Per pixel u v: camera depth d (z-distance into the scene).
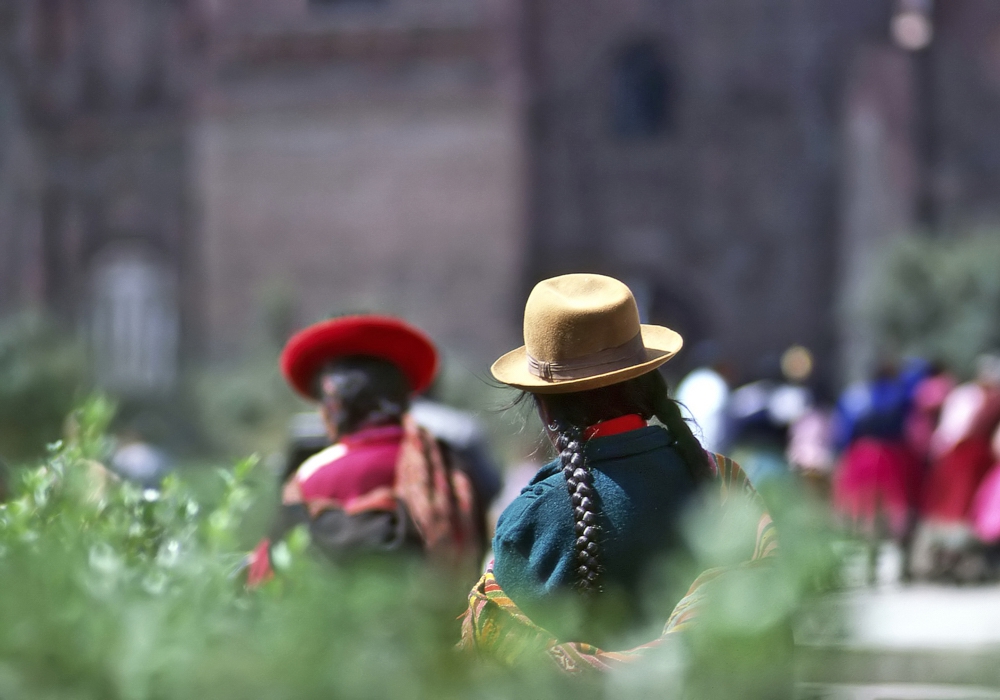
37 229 105.56
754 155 102.94
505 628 8.07
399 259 98.75
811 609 6.72
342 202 99.25
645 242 103.69
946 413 40.03
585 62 104.19
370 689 5.55
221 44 99.88
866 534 8.37
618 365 8.90
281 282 94.75
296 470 13.40
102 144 106.31
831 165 102.06
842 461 40.75
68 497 8.54
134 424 42.00
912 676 17.52
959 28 104.88
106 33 106.31
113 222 106.19
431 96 98.75
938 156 104.88
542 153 104.44
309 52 99.44
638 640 7.79
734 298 103.00
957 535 36.25
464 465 12.76
